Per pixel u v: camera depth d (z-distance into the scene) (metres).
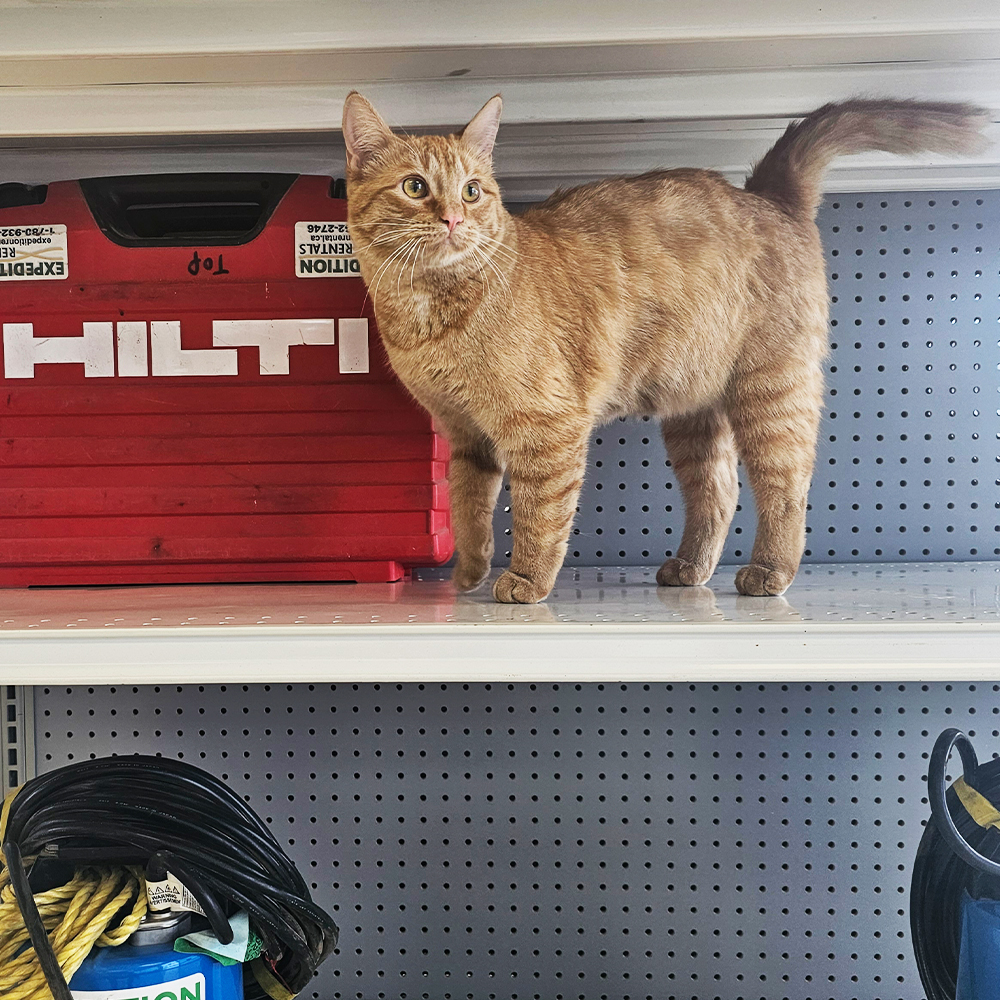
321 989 1.20
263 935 0.85
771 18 0.86
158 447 1.05
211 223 1.16
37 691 1.20
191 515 1.05
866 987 1.17
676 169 1.09
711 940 1.18
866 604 0.85
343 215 1.03
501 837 1.19
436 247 0.91
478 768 1.19
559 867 1.19
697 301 1.02
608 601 0.91
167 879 0.83
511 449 0.96
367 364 1.04
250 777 1.20
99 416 1.04
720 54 0.96
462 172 0.93
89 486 1.05
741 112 1.06
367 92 1.04
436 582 1.11
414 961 1.20
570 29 0.88
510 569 0.95
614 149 1.15
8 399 1.04
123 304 1.03
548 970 1.19
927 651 0.73
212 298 1.03
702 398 1.07
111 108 1.04
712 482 1.12
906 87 1.03
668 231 1.02
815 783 1.17
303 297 1.03
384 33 0.89
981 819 0.88
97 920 0.80
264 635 0.76
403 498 1.05
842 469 1.21
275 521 1.06
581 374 0.97
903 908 1.16
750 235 1.04
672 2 0.86
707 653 0.74
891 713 1.16
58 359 1.04
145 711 1.20
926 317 1.19
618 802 1.18
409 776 1.19
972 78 1.02
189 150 1.15
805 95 1.04
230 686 1.20
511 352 0.93
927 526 1.21
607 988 1.19
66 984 0.75
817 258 1.07
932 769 0.88
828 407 1.20
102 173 1.17
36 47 0.89
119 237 1.03
